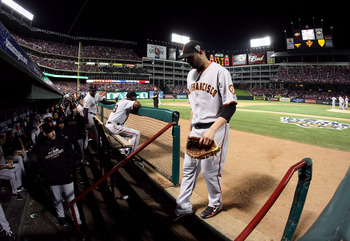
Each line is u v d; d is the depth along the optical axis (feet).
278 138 19.97
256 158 13.42
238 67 247.91
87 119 19.03
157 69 234.38
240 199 7.91
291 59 228.84
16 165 14.66
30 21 164.35
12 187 13.30
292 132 23.63
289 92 172.45
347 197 2.42
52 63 173.78
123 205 9.61
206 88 6.09
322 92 159.33
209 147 5.34
